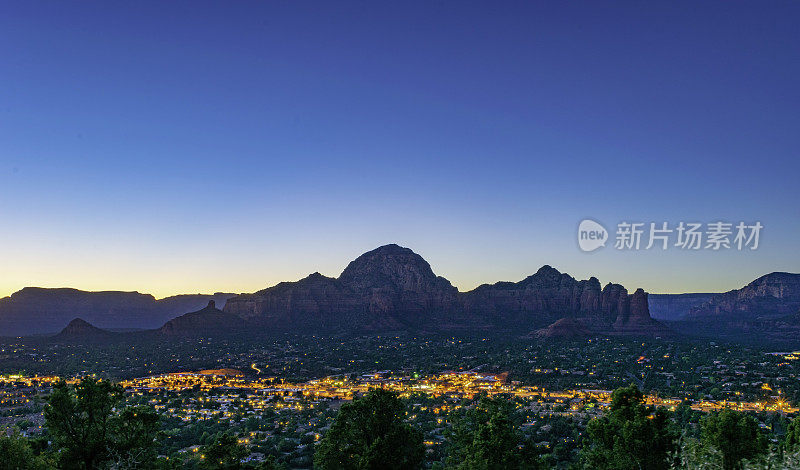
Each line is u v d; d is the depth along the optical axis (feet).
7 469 134.62
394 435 155.74
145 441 159.74
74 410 153.79
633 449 141.38
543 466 177.27
